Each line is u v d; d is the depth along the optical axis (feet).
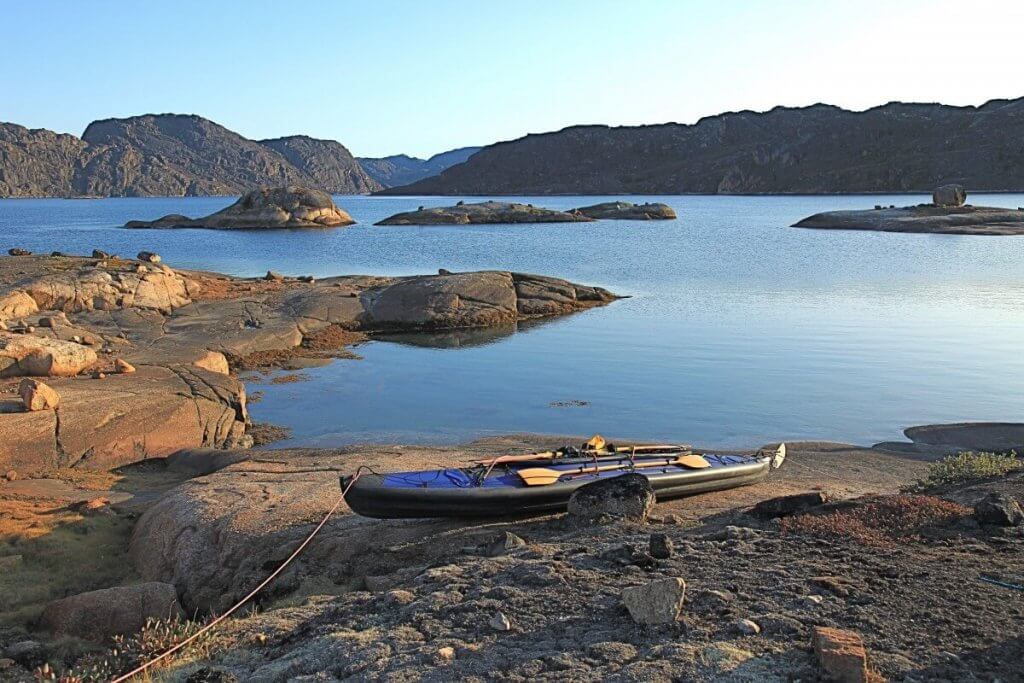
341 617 29.84
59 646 31.78
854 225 333.21
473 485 43.55
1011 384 86.38
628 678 22.30
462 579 31.65
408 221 426.92
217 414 71.67
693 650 23.65
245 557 41.14
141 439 64.18
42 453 59.88
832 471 57.82
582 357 104.06
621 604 27.20
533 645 25.35
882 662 22.82
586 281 178.81
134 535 46.50
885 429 71.77
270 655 27.58
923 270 192.13
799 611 26.30
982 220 310.65
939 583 28.63
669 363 99.35
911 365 95.71
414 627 27.37
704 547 33.47
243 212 412.36
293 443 69.56
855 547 32.68
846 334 115.55
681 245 275.18
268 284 154.10
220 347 100.42
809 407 78.89
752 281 176.24
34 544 44.14
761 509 39.75
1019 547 32.37
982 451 63.93
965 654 23.39
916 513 36.70
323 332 116.37
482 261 226.58
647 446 52.60
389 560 39.45
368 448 63.87
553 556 33.68
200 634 30.09
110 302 112.98
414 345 113.39
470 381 92.02
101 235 353.51
